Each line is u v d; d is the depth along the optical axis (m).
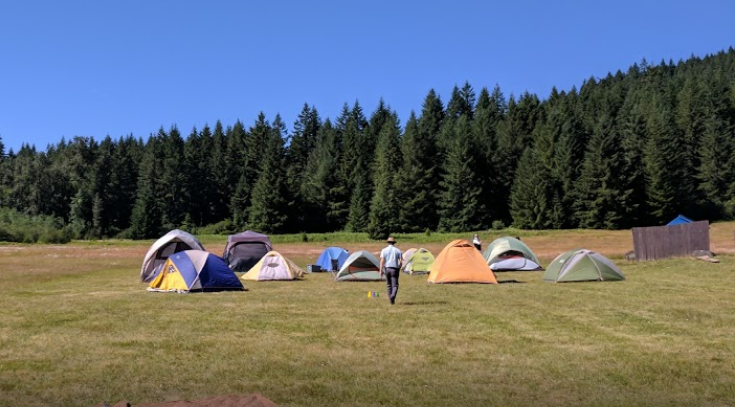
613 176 80.75
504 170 95.12
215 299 16.52
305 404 6.86
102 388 7.46
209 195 115.38
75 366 8.52
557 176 85.75
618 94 124.19
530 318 12.76
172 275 19.02
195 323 12.17
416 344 10.05
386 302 15.73
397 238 73.88
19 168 110.56
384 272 15.38
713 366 8.47
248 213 104.31
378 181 97.44
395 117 107.56
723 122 98.50
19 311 14.00
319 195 101.00
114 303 15.54
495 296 16.97
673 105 110.94
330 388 7.44
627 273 24.59
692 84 109.56
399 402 6.93
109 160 114.62
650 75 150.75
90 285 21.70
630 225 82.06
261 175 100.00
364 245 65.44
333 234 79.75
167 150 115.88
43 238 74.62
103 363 8.70
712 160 90.06
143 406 6.25
